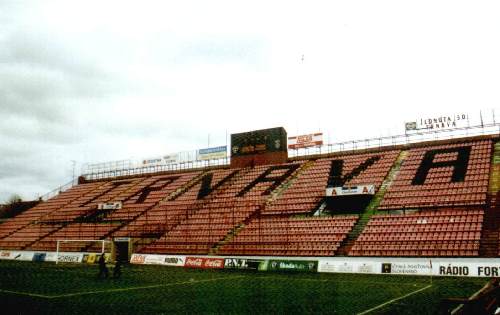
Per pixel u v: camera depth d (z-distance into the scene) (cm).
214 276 3884
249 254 4828
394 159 5788
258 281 3462
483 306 1156
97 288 3078
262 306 2288
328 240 4641
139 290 2969
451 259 3631
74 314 2106
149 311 2175
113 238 5703
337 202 5359
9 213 9756
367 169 5769
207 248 5216
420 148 5853
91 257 5784
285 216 5388
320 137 6512
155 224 6238
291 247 4725
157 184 7788
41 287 3155
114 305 2356
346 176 5762
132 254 5562
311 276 3812
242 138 7294
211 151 7588
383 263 3906
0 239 7388
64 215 7644
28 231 7406
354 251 4322
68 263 5738
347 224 4819
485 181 4688
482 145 5397
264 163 6994
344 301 2422
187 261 4988
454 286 2991
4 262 5962
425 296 2562
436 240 4075
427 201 4694
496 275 3416
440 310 1205
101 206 6781
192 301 2470
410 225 4419
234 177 6938
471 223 4150
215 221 5803
